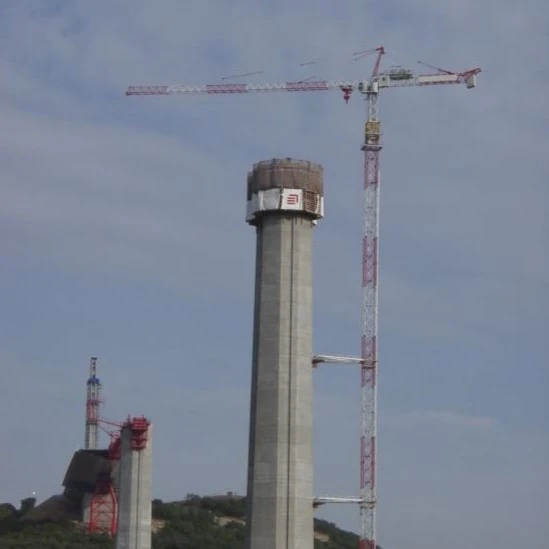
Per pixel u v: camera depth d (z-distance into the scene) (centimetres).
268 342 10488
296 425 10331
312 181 10725
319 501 10794
